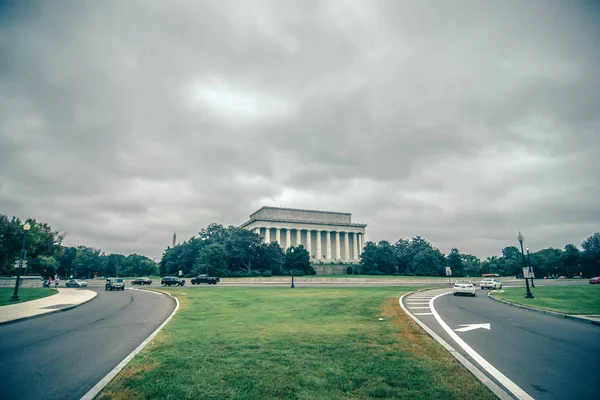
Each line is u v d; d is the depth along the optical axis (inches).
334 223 5265.8
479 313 797.2
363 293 1311.5
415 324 589.3
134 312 885.2
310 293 1347.2
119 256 5876.0
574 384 307.7
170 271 4261.8
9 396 286.7
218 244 3595.0
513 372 340.8
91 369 362.9
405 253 4857.3
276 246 3934.5
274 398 268.1
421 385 294.2
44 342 503.2
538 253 5802.2
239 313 786.8
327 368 339.3
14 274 2770.7
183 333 531.5
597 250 4495.6
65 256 5137.8
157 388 288.2
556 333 541.3
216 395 273.4
